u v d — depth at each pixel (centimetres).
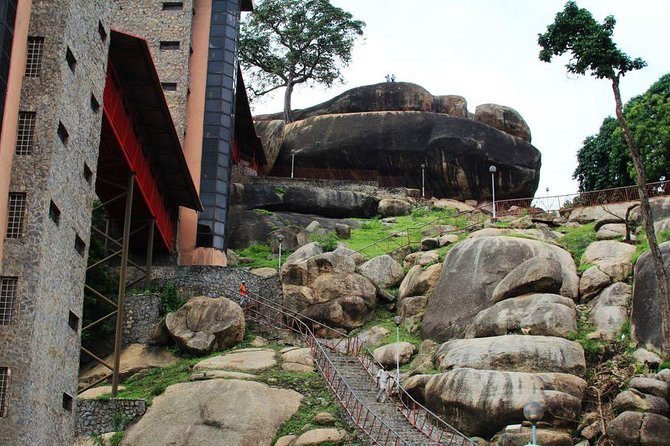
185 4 5466
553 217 5494
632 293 4069
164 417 3634
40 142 3045
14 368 2831
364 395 3819
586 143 6894
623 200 5353
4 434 2769
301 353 4134
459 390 3547
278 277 4947
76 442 3600
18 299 2892
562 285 4212
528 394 3431
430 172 7175
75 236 3291
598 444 3291
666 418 3244
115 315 4497
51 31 3162
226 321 4356
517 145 7212
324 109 7850
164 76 5347
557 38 4312
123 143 4031
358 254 5172
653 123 5834
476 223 5741
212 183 5316
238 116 6675
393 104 7638
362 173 7294
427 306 4534
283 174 7450
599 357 3794
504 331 3959
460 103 7650
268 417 3575
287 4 8056
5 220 2952
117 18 5441
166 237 4975
